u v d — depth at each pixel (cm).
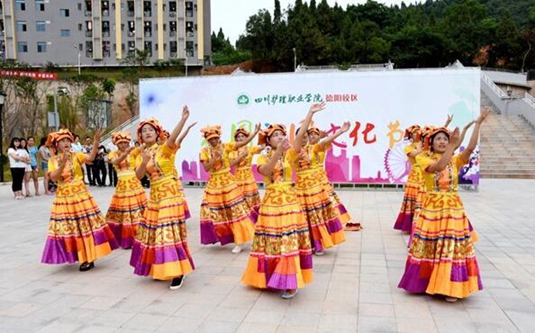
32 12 4094
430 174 401
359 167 1119
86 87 3014
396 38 4622
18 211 902
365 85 1105
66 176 493
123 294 425
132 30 4169
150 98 1230
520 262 516
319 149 564
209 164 573
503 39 4666
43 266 523
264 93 1161
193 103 1205
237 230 576
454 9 5722
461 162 401
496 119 1961
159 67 3941
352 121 1116
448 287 382
